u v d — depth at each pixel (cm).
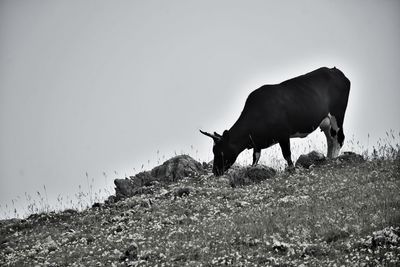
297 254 2514
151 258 2667
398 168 3506
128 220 3334
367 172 3534
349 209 2894
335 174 3575
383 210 2788
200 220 3138
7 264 2914
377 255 2405
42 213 3784
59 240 3216
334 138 4512
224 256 2556
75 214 3719
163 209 3394
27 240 3319
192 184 3859
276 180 3669
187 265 2523
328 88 4456
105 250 2881
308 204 3086
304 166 3953
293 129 4191
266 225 2850
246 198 3406
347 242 2548
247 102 4225
